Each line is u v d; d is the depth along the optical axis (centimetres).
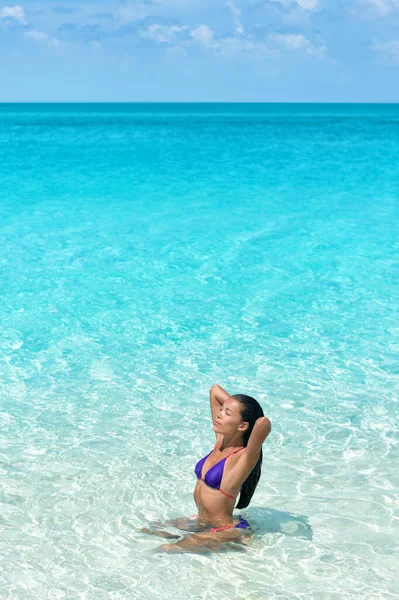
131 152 3366
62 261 1300
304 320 976
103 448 600
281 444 611
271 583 420
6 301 1052
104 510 503
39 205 1888
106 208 1853
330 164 2906
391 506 511
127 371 782
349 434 632
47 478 546
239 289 1129
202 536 461
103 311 1009
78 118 8338
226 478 457
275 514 500
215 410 499
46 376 766
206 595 408
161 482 545
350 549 457
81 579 423
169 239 1492
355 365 808
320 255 1365
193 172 2628
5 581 419
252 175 2559
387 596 409
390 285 1159
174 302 1056
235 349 858
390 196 2088
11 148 3544
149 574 428
